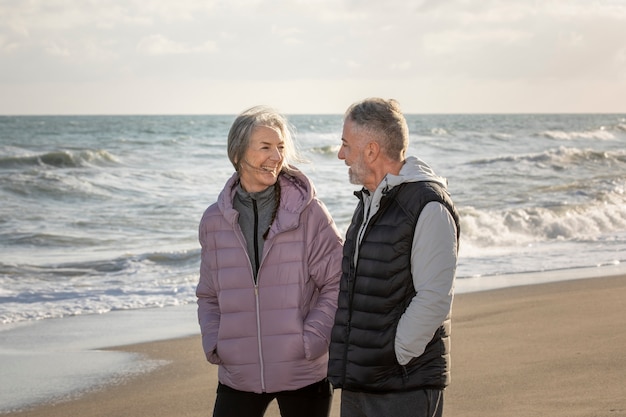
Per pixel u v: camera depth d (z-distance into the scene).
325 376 3.29
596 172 24.66
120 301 8.83
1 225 14.53
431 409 2.85
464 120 92.12
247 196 3.32
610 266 10.53
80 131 50.59
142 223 15.15
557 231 13.95
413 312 2.76
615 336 6.49
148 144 34.56
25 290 9.41
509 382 5.29
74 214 16.02
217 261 3.29
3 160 24.08
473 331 6.88
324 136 44.19
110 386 5.65
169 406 5.17
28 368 6.12
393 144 2.91
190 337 7.16
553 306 7.88
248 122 3.23
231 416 3.27
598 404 4.77
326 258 3.29
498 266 10.71
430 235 2.77
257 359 3.22
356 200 17.38
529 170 25.09
